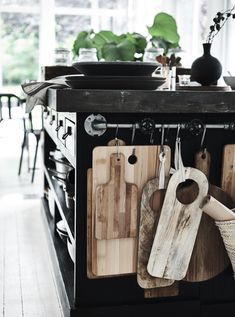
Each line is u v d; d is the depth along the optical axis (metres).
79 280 1.66
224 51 4.49
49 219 2.89
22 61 6.21
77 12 6.15
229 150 1.68
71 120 1.75
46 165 3.44
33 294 2.07
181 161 1.62
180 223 1.63
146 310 1.69
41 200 3.53
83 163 1.61
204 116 1.66
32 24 6.15
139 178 1.62
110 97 1.50
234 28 4.33
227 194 1.70
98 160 1.58
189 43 5.46
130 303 1.69
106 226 1.61
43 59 6.11
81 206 1.63
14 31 6.14
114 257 1.64
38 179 4.96
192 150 1.68
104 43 3.45
